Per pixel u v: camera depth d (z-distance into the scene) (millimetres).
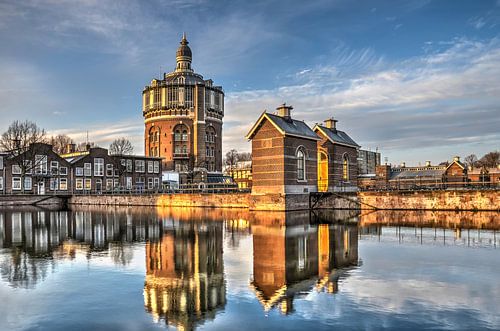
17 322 9922
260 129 45438
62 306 11070
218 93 108000
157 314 10398
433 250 19406
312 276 14219
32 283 13477
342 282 13383
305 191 46781
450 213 40562
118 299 11656
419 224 30859
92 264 16531
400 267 15609
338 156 54219
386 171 103250
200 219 36688
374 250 19469
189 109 102000
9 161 77000
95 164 87000
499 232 25969
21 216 44406
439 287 12719
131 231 28016
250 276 14289
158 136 102688
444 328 9344
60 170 82312
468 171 100312
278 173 44000
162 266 16031
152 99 103750
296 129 46188
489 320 9820
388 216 37969
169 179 97125
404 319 9906
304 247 20375
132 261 17094
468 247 20328
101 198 72000
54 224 34062
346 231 26750
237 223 32500
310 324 9625
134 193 71625
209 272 14891
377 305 10984
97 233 27078
